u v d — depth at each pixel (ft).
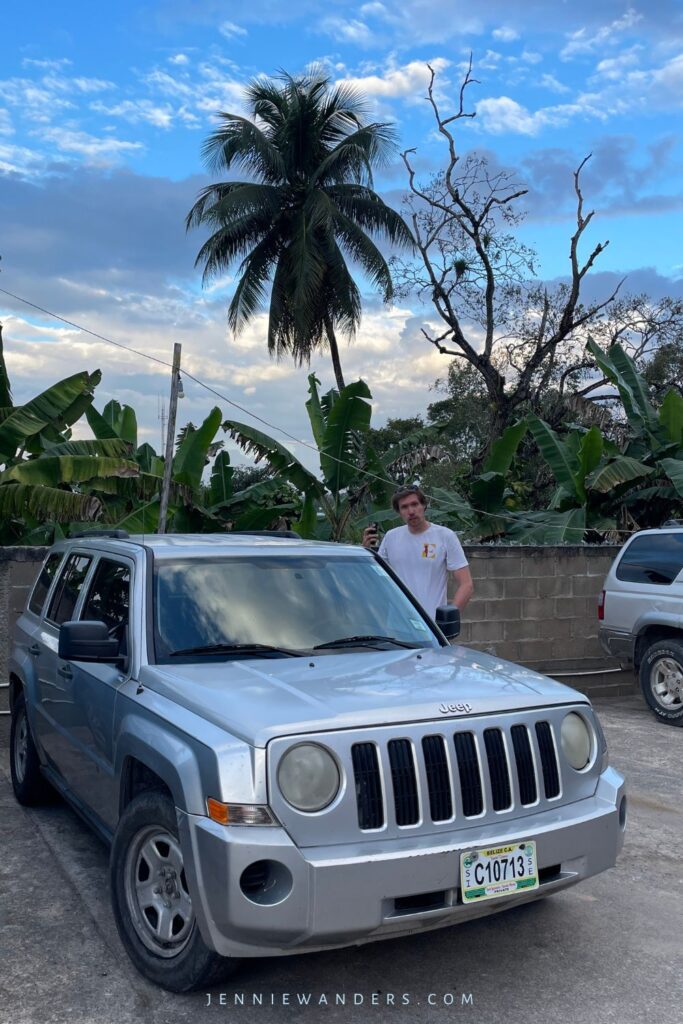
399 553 22.89
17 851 18.06
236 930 11.04
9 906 15.52
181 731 12.29
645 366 91.56
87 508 33.55
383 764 11.77
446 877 11.59
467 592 22.53
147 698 13.47
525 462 73.05
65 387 37.76
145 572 15.42
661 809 21.66
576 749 13.66
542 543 46.96
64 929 14.66
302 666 14.03
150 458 54.65
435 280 83.71
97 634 14.30
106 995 12.63
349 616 16.01
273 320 102.27
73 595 18.39
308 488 45.50
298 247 93.66
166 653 14.37
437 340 83.41
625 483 50.31
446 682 13.53
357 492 46.85
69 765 16.87
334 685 13.06
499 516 48.88
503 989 12.94
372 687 13.01
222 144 96.32
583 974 13.42
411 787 11.93
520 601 35.53
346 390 45.09
